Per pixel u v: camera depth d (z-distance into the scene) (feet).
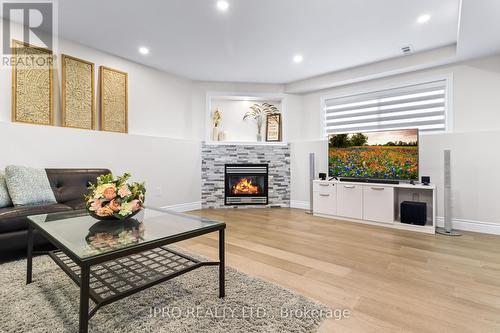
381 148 12.53
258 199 16.62
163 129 14.52
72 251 4.02
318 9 8.61
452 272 6.88
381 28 9.80
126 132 12.67
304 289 5.91
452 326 4.58
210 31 10.14
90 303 5.14
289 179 16.89
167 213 6.97
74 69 10.91
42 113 9.98
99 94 11.83
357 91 14.80
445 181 10.76
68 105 10.69
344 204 13.09
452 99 11.87
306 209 16.15
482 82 11.21
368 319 4.77
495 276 6.64
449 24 9.45
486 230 10.79
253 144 16.62
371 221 12.26
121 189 5.93
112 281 5.72
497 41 9.71
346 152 13.65
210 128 16.56
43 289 5.67
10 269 6.68
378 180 12.68
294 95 17.03
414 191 12.41
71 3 8.36
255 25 9.67
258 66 13.82
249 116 17.63
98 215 5.68
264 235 10.30
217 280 6.22
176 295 5.50
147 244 4.47
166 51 11.99
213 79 15.97
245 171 16.52
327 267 7.15
